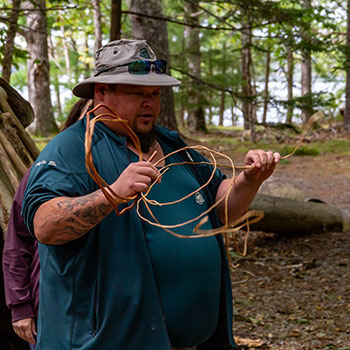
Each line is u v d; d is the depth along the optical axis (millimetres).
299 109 8422
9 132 3193
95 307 1788
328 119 24109
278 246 6441
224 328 2066
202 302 1920
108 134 1925
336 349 3744
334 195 9844
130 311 1772
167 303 1864
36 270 2273
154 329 1790
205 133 24688
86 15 13594
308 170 13117
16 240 2287
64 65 30281
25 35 17984
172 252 1866
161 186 1944
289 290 5094
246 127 24078
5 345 2959
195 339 1950
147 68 1881
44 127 18438
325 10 8266
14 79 28703
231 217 2119
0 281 2877
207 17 25375
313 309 4590
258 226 6527
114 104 1912
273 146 17984
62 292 1827
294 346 3865
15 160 3047
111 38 7738
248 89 16234
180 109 29625
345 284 5086
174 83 1909
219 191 2129
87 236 1800
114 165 1866
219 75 12312
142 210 1863
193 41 19812
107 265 1783
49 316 1859
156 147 2045
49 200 1708
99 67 1941
